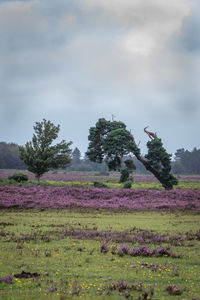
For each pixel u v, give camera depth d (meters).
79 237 36.50
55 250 29.83
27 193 83.56
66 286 20.05
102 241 34.69
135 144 130.50
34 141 124.50
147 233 40.16
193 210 70.94
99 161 136.75
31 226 45.03
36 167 124.56
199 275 23.16
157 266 25.27
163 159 126.00
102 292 19.14
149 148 129.62
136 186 137.62
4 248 30.20
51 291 18.88
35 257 27.09
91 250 30.30
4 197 75.94
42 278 21.41
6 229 41.91
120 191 92.56
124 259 27.34
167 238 37.47
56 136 127.50
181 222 53.12
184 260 27.59
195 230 44.69
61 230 41.59
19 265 24.55
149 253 28.91
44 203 72.25
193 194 92.19
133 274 22.91
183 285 20.75
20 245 30.88
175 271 23.91
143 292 18.95
